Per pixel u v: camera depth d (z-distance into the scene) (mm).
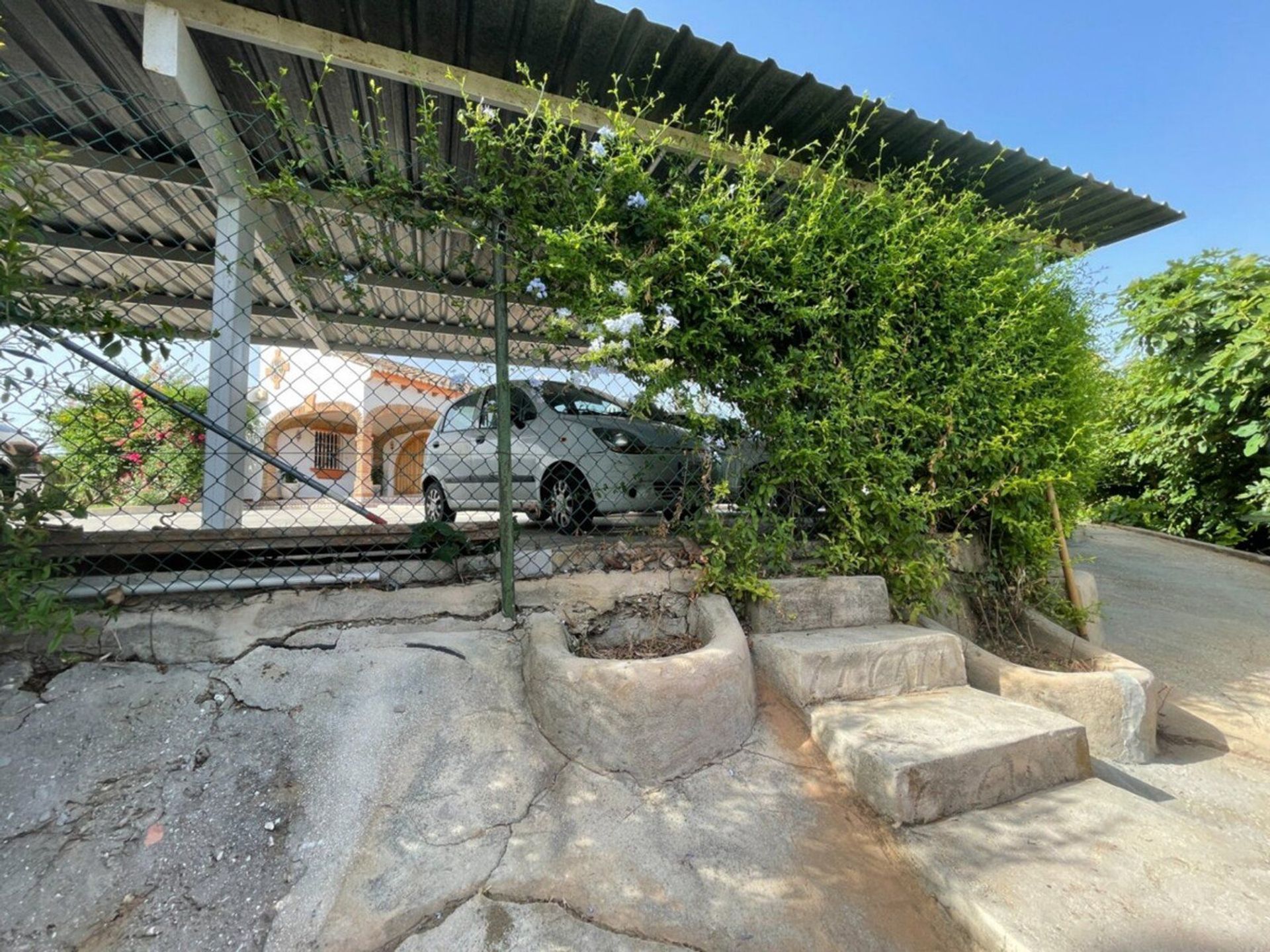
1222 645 4234
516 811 1834
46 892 1444
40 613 1722
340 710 2023
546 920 1517
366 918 1481
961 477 3486
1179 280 5961
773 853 1794
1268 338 5188
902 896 1688
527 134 2652
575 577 2707
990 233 3686
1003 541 3787
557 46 3027
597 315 2555
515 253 2592
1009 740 2135
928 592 3232
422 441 5676
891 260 3283
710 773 2090
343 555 2574
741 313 2984
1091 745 2807
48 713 1805
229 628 2137
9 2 2828
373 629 2309
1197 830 1945
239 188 3508
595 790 1947
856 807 2020
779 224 3080
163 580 2152
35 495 1832
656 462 3412
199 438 2703
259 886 1540
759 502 3016
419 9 2791
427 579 2523
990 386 3459
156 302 6145
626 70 3188
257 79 3381
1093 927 1496
